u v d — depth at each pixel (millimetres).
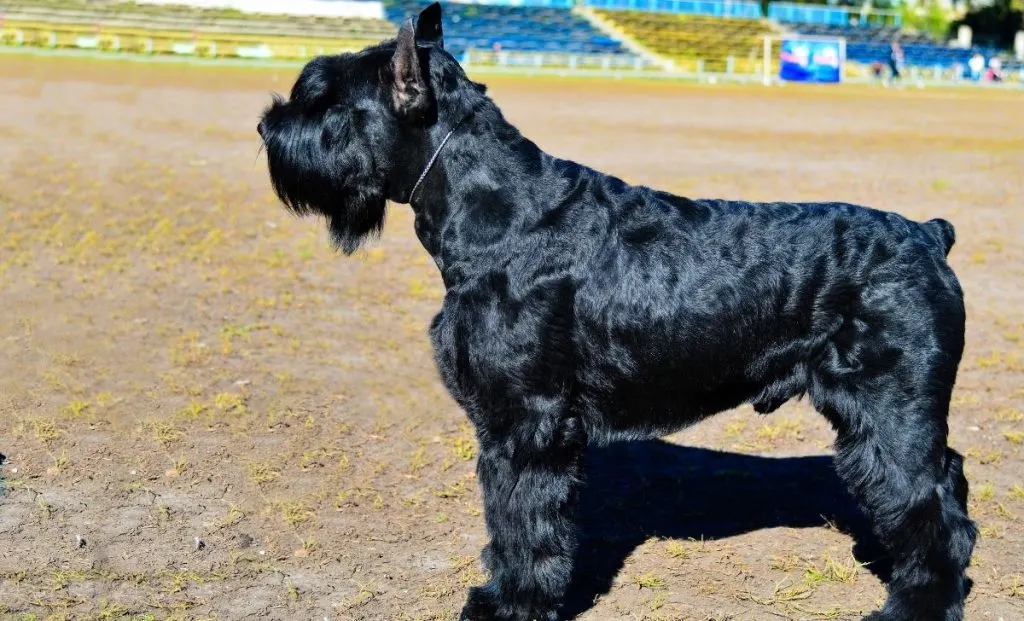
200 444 5977
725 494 5594
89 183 14148
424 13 4340
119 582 4430
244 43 47438
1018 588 4543
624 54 56438
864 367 3891
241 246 11242
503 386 3883
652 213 4066
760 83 50062
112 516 5035
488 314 3881
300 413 6555
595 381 4008
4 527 4852
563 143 21125
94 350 7559
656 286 3922
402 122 4043
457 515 5242
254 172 15797
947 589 3924
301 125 4152
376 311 9055
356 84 4098
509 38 56844
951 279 4031
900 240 3984
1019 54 69125
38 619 4090
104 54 42562
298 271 10344
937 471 3910
